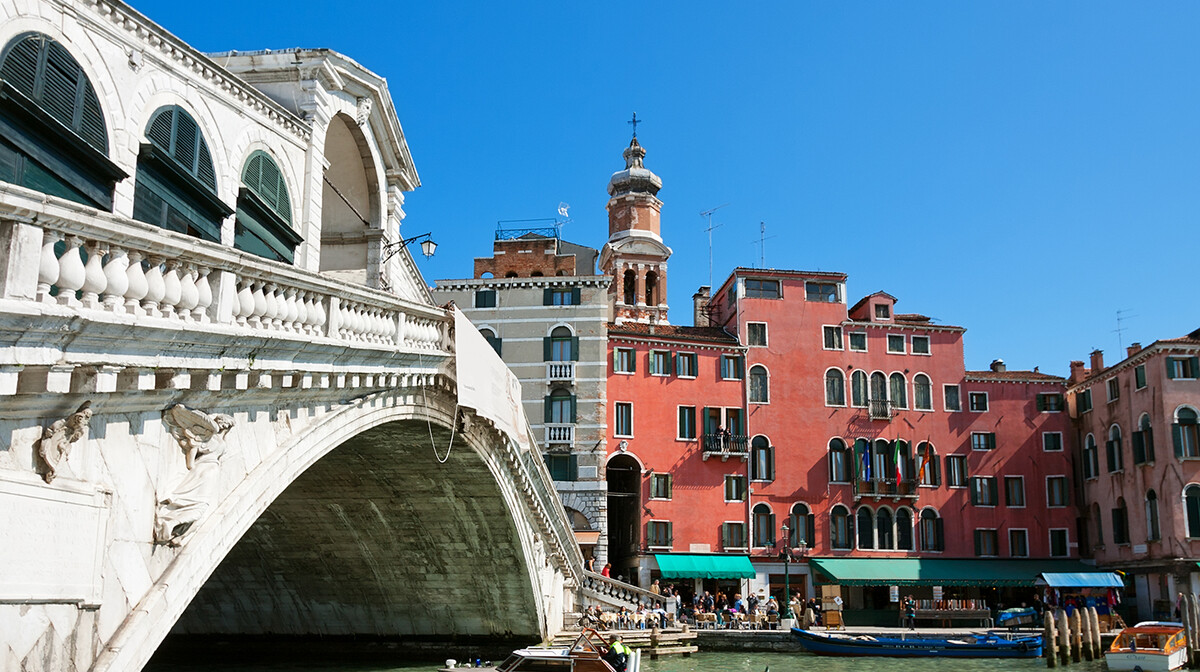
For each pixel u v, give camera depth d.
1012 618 32.16
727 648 28.91
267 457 10.09
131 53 11.07
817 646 27.95
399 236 20.39
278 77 15.82
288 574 23.50
